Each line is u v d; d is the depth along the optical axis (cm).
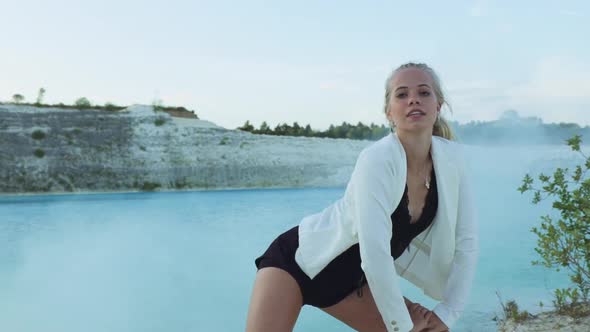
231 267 621
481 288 439
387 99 165
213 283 541
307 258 166
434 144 159
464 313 370
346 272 168
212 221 1054
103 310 442
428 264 177
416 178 161
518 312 349
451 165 160
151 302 469
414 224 163
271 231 912
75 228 984
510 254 604
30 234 920
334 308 178
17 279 566
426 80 157
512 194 1227
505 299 400
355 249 165
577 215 293
